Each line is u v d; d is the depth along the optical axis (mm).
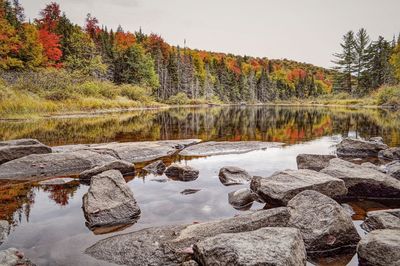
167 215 5266
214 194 6352
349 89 72500
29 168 8141
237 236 3604
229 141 13289
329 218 4238
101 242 4242
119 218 5062
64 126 18984
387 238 3650
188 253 3881
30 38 46750
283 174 6469
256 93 102562
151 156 10383
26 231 4676
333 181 5930
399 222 4363
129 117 27672
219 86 90375
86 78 43125
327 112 36062
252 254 3209
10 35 43500
